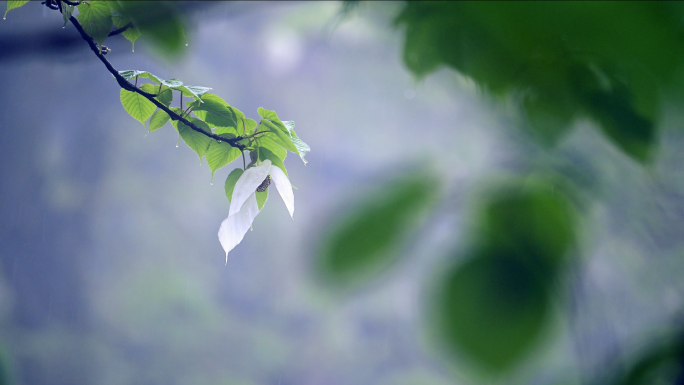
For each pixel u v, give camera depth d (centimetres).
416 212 129
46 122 3884
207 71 4269
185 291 3894
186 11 233
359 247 121
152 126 338
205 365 3469
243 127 334
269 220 4294
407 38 200
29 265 3791
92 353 3416
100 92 4053
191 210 4509
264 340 3569
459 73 178
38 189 3938
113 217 4228
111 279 3984
